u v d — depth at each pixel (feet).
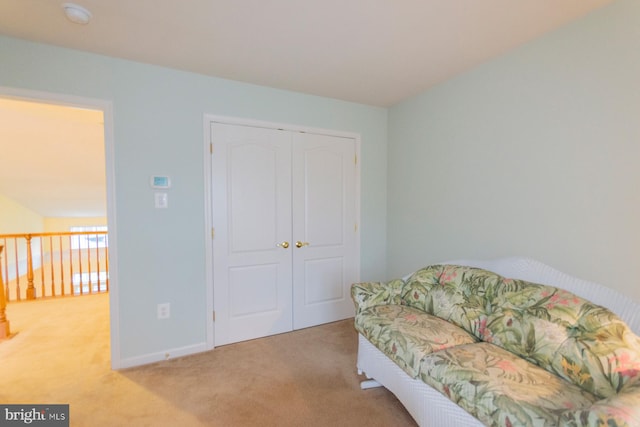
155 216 7.39
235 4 5.07
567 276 5.45
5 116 9.76
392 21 5.61
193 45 6.41
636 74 4.90
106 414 5.52
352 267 10.37
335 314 10.15
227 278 8.39
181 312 7.76
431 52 6.81
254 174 8.64
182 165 7.66
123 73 6.99
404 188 10.03
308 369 7.09
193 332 7.92
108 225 6.95
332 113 9.75
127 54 6.76
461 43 6.42
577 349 4.08
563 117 5.87
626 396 2.95
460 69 7.68
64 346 8.25
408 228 9.90
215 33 5.96
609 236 5.29
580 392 3.78
